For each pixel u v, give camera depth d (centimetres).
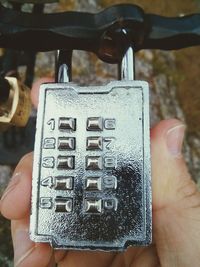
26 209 11
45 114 10
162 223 11
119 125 10
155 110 19
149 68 19
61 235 9
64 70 10
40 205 9
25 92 12
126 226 9
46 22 9
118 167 9
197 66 20
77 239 9
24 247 11
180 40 10
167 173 11
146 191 9
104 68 19
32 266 11
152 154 11
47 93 10
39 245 11
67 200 9
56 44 9
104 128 10
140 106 10
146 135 10
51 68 18
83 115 10
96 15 9
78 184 9
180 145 11
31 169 11
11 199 11
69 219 9
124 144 10
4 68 15
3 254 16
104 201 9
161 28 9
